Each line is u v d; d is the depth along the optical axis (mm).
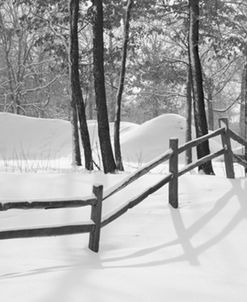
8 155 23266
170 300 4441
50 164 18438
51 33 19594
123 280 4898
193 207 7812
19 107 37438
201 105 13117
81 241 6465
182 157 22609
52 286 4590
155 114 45438
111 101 45219
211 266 5586
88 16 17094
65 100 42188
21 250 6074
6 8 33688
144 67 22141
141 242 6434
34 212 7918
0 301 4176
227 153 9133
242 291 4777
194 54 13219
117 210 6391
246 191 8375
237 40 16906
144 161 21109
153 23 23062
